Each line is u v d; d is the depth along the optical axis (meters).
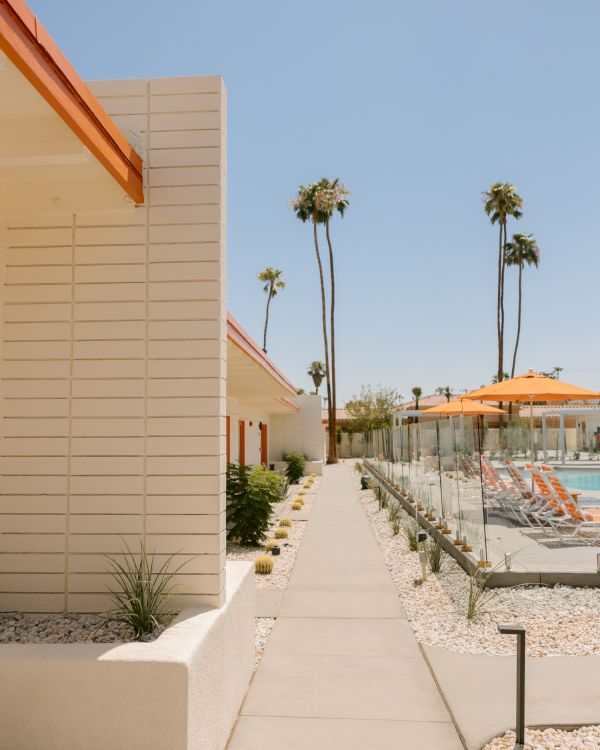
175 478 4.41
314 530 13.50
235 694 4.41
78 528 4.43
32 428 4.51
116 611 4.23
